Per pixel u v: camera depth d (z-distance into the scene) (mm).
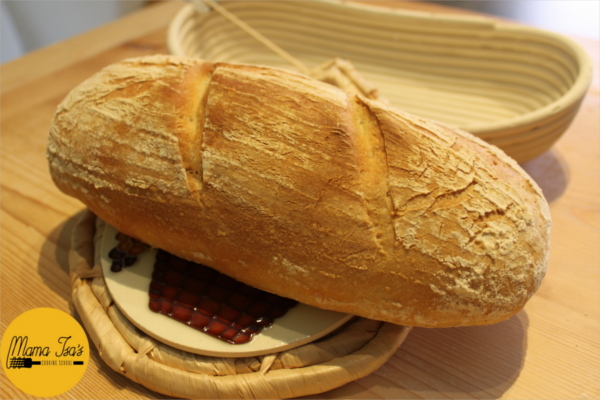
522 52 443
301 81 255
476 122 441
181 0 712
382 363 246
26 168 418
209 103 247
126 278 275
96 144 263
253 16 535
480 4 754
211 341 243
